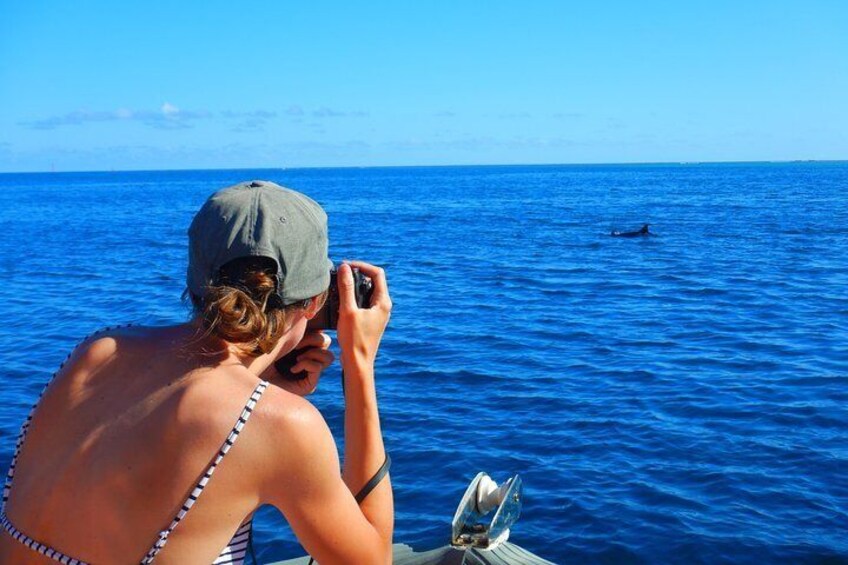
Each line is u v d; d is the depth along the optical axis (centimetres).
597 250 2942
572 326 1438
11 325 1491
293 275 162
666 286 1992
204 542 152
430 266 2469
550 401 939
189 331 165
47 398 165
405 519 624
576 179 15550
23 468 163
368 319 181
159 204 7338
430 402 939
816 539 588
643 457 752
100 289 1986
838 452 759
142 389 158
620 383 1020
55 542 154
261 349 161
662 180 13662
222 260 159
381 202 7375
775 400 933
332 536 160
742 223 4200
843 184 10419
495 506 298
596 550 577
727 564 555
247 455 152
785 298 1772
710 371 1078
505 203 6844
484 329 1406
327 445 158
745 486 681
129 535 150
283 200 166
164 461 151
